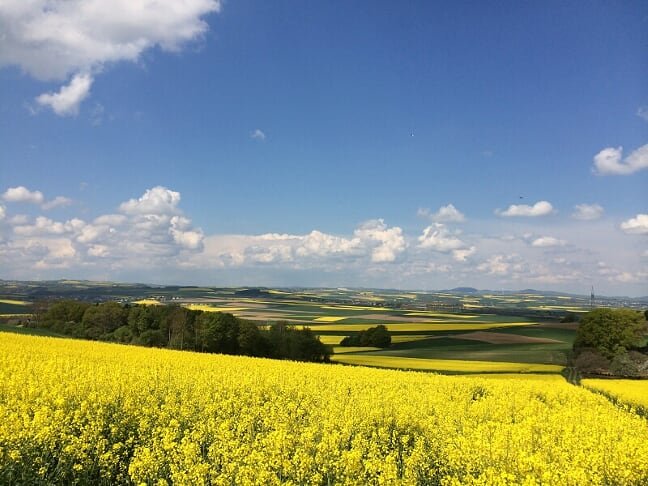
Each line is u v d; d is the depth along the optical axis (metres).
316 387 23.38
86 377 19.80
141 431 14.28
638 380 44.81
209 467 10.79
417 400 21.34
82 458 11.66
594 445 13.58
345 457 11.24
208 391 19.78
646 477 11.97
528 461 11.13
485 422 17.95
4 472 11.04
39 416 12.55
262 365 32.34
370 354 66.88
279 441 11.84
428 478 12.27
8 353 27.97
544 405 22.52
